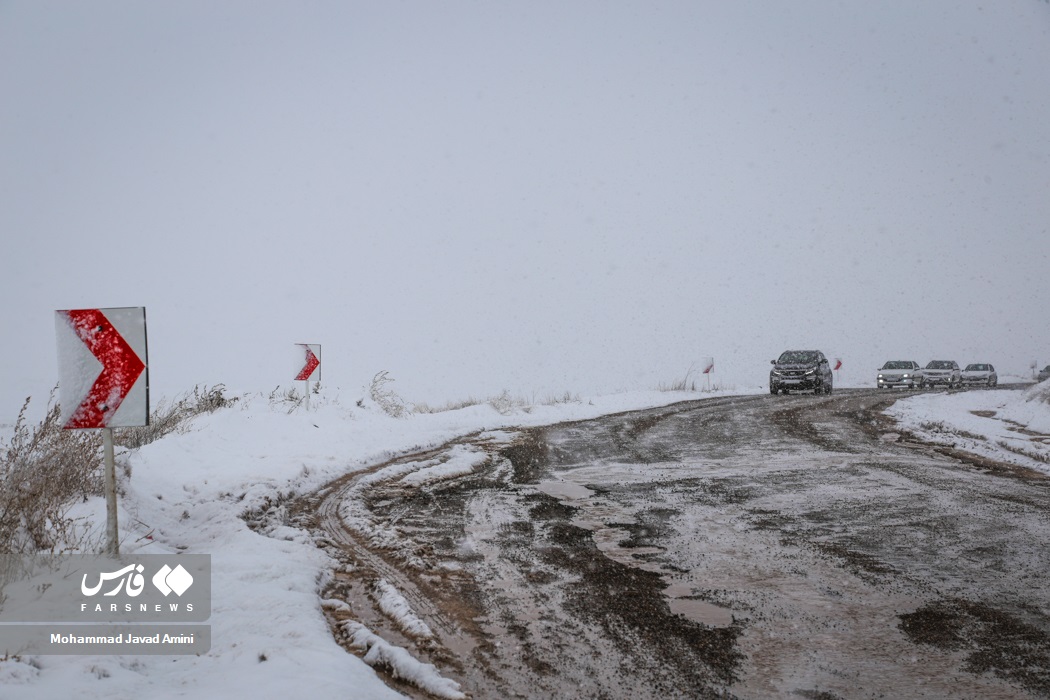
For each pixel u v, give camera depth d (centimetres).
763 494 1164
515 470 1421
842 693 505
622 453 1634
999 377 6538
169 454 1259
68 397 679
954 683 519
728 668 545
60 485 785
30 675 457
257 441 1485
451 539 909
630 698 502
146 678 479
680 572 769
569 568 788
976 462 1460
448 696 500
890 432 1969
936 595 695
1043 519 988
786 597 693
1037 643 587
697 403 3011
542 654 574
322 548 864
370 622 645
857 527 951
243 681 473
